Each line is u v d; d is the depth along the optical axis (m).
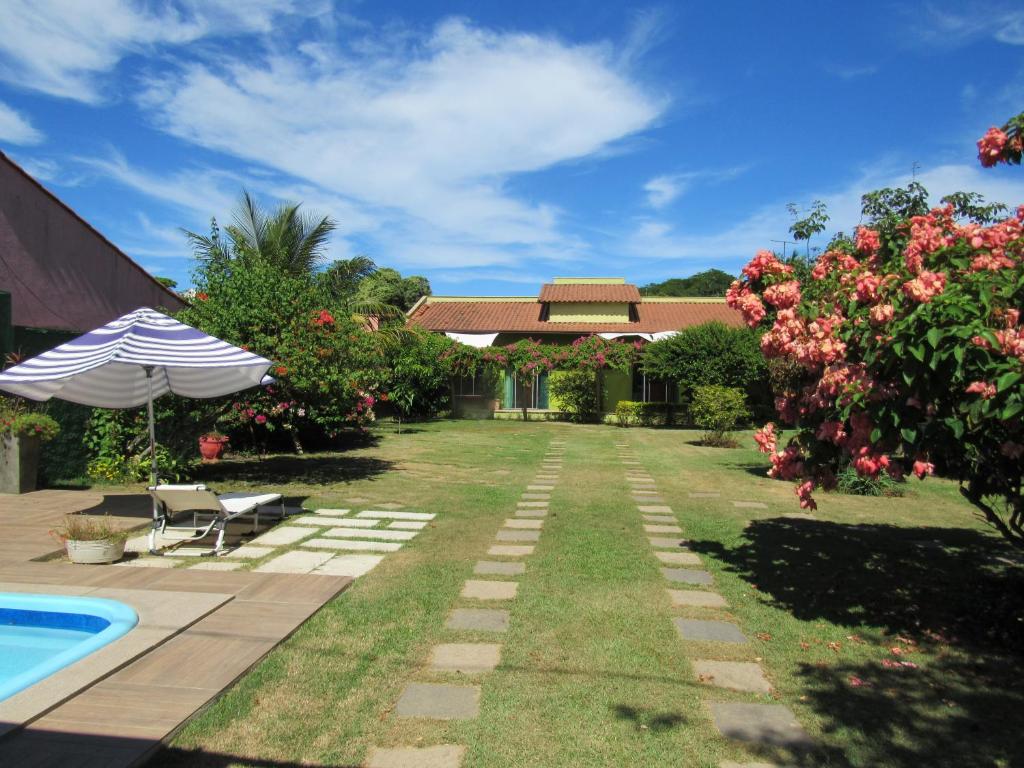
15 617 5.29
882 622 5.43
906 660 4.71
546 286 32.59
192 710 3.66
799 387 5.74
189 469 12.27
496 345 30.19
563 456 16.59
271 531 8.18
